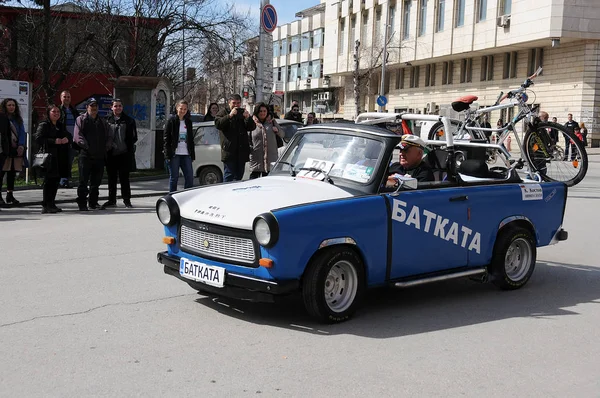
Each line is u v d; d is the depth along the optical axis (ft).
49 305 20.04
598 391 14.55
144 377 14.61
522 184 23.44
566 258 28.89
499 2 133.69
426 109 168.66
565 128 33.81
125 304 20.34
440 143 22.17
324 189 19.70
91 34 82.33
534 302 21.93
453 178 21.84
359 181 19.92
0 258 26.40
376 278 19.38
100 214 39.06
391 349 16.84
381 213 19.13
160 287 22.43
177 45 90.38
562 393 14.39
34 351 16.12
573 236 33.55
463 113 34.86
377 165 19.92
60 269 24.68
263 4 57.06
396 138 20.36
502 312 20.62
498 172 25.00
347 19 200.13
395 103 184.14
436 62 164.35
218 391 13.92
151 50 88.53
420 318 19.72
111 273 24.21
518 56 137.18
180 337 17.39
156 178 60.03
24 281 22.84
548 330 18.84
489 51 140.15
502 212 22.54
